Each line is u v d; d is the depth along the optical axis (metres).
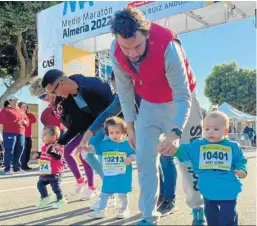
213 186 2.43
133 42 2.20
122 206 3.07
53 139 3.66
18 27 12.99
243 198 3.55
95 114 3.64
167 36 2.36
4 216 3.13
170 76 2.38
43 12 8.19
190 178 2.65
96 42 8.30
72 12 7.64
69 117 3.72
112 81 3.38
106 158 3.17
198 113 2.70
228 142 2.50
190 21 7.46
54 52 7.96
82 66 8.19
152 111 2.60
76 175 4.12
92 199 3.85
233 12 6.86
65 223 2.84
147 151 2.55
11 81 16.34
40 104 8.03
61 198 3.54
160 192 3.05
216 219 2.44
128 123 2.76
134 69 2.46
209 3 5.95
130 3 6.77
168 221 2.75
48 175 3.56
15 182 5.54
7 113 7.18
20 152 7.45
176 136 2.29
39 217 3.07
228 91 30.73
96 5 7.23
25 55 14.51
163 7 6.38
